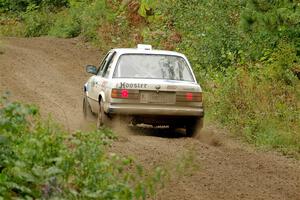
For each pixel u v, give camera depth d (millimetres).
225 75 44750
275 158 27109
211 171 23078
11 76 52844
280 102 35750
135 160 23641
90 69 34344
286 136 30203
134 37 64625
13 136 17203
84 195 15570
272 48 44000
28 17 91625
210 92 41188
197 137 31359
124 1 72438
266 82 38938
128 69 31203
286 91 37500
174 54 32312
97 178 16422
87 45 71562
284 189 21172
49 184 14609
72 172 16703
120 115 30250
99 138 18625
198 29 55188
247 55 45188
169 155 25125
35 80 52031
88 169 16625
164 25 61344
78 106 41562
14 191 15625
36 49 69188
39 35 89062
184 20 59375
